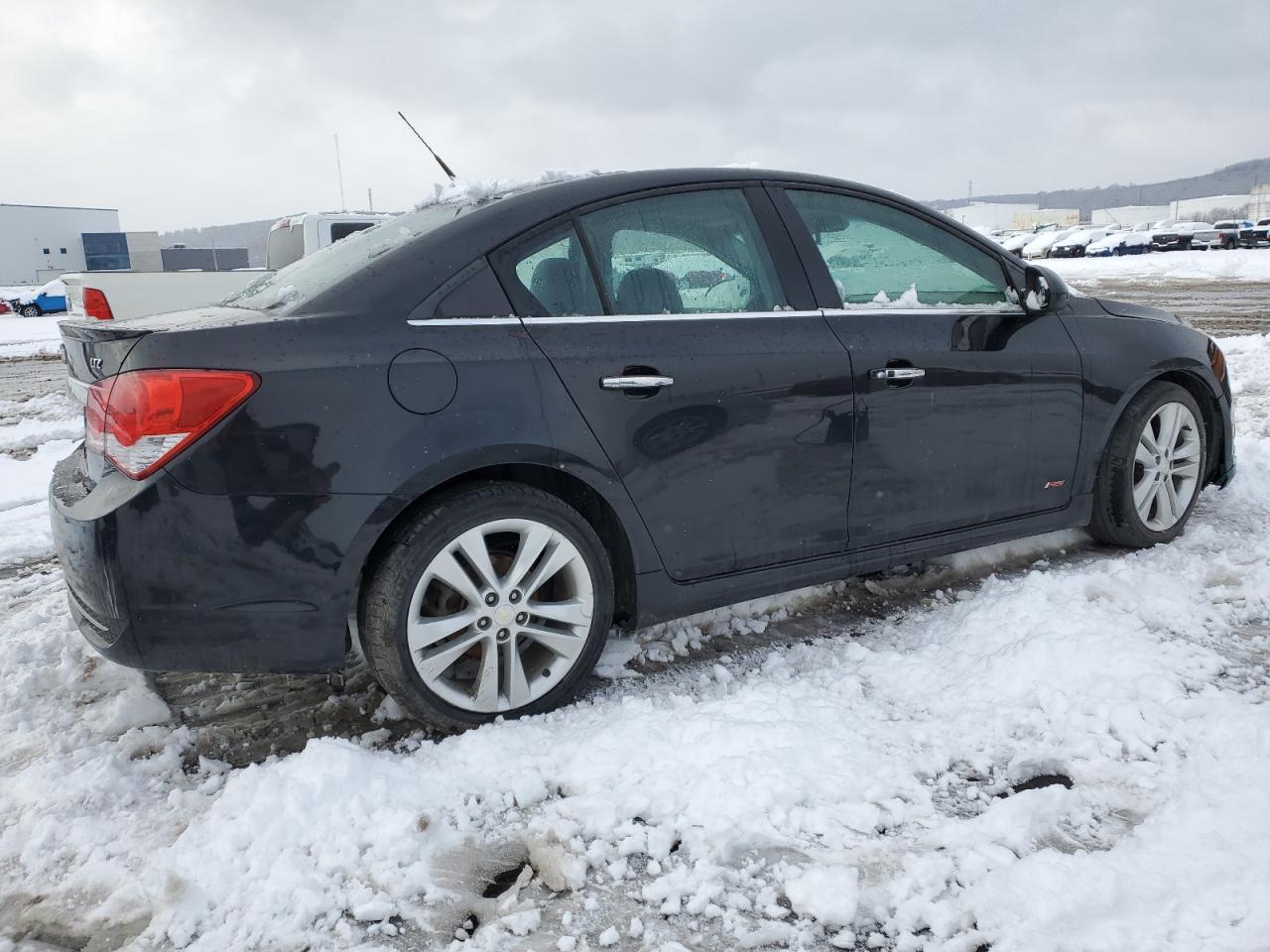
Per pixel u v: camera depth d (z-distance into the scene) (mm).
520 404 2447
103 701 2822
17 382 13336
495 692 2543
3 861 2059
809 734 2346
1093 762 2256
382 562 2383
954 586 3545
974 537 3328
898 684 2707
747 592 2904
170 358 2189
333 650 2361
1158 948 1641
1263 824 1923
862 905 1824
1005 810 2037
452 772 2295
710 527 2779
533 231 2629
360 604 2434
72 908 1903
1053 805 2064
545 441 2471
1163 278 25234
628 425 2596
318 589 2303
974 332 3236
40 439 8031
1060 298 3420
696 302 2809
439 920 1851
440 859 2018
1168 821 1999
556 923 1824
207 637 2271
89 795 2271
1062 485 3506
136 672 2998
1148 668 2604
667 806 2115
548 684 2615
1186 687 2582
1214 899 1732
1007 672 2670
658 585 2744
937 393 3113
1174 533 3836
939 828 2045
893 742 2389
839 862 1953
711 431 2721
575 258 2670
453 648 2465
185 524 2197
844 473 2971
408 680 2414
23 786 2312
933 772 2270
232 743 2582
